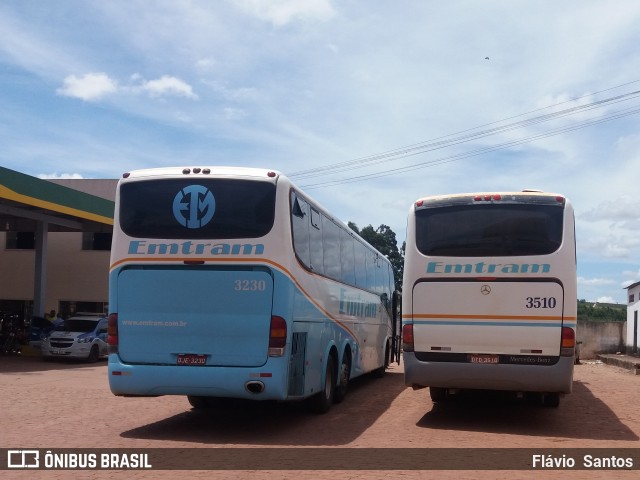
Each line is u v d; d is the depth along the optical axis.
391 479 7.45
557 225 10.53
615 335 33.38
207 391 9.71
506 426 11.11
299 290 10.29
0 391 14.95
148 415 11.85
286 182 10.01
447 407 13.20
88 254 33.56
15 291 33.72
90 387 15.89
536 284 10.43
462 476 7.64
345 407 13.08
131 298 9.98
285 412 12.31
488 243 10.70
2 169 21.03
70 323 25.34
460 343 10.66
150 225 10.05
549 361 10.30
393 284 21.42
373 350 17.36
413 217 11.18
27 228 29.94
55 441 9.44
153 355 9.86
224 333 9.71
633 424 11.48
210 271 9.81
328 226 12.41
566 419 11.95
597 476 7.80
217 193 9.98
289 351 9.80
